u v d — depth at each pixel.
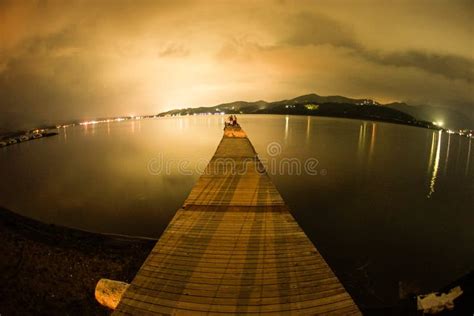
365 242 10.82
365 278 8.30
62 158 30.83
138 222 12.73
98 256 8.17
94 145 40.88
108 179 21.08
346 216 13.46
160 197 16.44
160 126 78.62
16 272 7.34
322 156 29.39
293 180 19.81
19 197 16.84
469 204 15.70
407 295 7.41
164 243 5.59
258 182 9.18
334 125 69.94
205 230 6.07
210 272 4.70
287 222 6.42
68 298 6.57
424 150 37.41
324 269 4.77
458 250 10.23
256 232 5.97
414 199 16.45
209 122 94.44
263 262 4.95
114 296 5.32
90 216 13.49
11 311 6.11
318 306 4.00
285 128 58.84
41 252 8.30
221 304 4.03
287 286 4.37
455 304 5.90
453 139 57.84
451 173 24.02
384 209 14.52
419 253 9.97
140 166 25.86
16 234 9.57
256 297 4.15
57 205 15.16
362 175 22.09
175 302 4.08
